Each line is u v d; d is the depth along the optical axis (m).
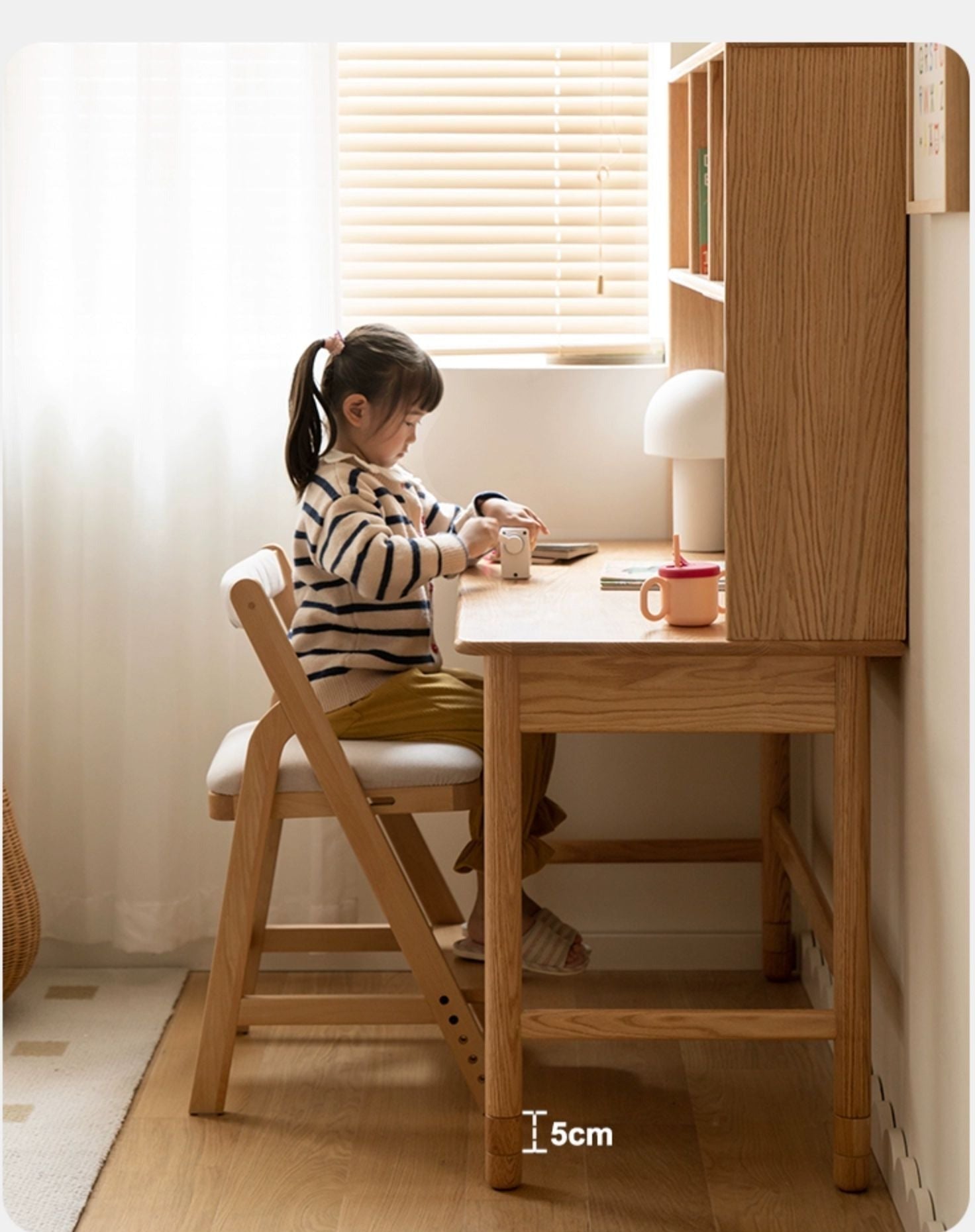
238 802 2.00
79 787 2.57
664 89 2.61
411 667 2.19
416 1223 1.80
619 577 2.15
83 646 2.51
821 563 1.75
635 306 2.71
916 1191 1.74
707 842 2.47
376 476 2.20
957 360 1.54
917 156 1.64
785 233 1.71
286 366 2.45
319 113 2.36
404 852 2.33
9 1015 2.40
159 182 2.36
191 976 2.57
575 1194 1.87
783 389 1.73
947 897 1.63
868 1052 1.84
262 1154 1.97
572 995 2.48
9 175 2.40
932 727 1.68
